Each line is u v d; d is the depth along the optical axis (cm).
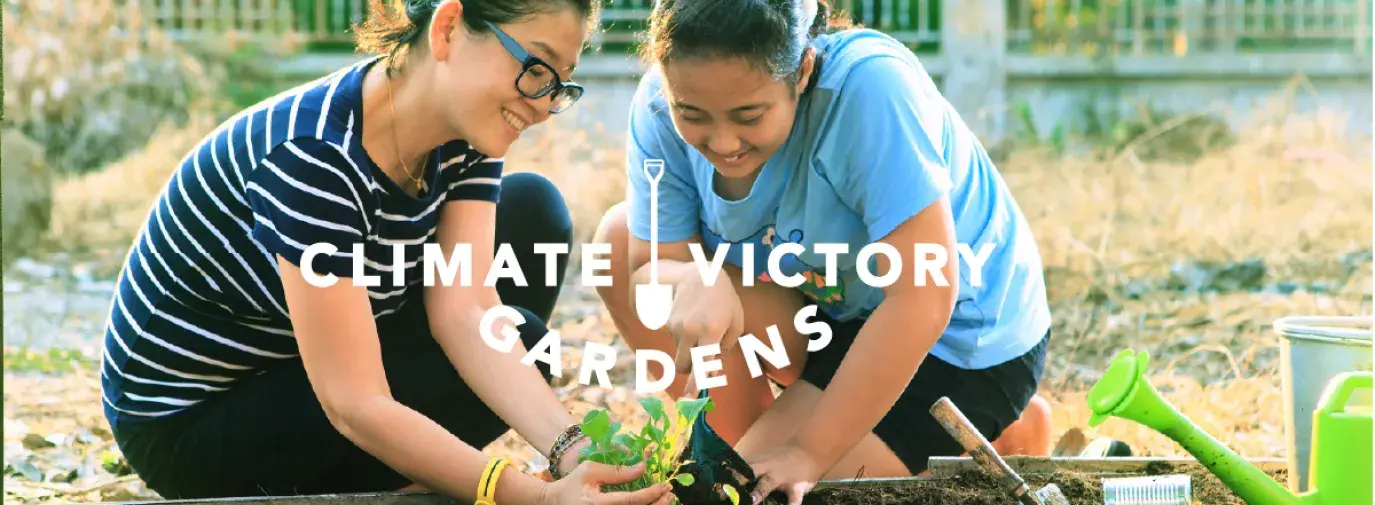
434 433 263
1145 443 404
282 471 297
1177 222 755
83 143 949
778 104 258
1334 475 261
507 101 257
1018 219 326
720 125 259
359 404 263
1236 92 1109
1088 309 597
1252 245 718
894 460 308
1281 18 1152
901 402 309
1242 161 878
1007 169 934
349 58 1096
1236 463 259
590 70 1042
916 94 280
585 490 251
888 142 275
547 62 255
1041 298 332
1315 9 1147
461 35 256
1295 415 284
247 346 290
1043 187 861
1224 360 520
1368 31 1104
